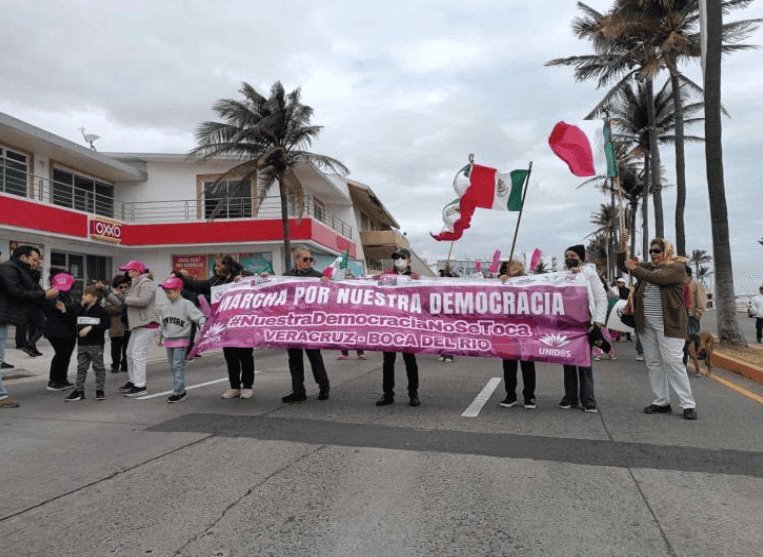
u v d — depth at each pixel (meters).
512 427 5.75
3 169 19.34
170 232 24.31
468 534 3.31
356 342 6.80
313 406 6.82
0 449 5.04
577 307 6.63
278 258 24.95
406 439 5.30
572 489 4.00
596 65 23.16
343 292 7.15
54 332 8.25
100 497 3.88
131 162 25.80
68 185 21.61
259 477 4.27
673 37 19.27
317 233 25.30
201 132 21.91
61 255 22.38
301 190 22.73
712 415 6.30
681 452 4.87
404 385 8.38
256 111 22.38
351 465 4.54
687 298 6.41
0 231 18.56
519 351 6.52
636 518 3.52
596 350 11.79
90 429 5.76
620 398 7.30
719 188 12.41
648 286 6.35
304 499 3.83
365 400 7.20
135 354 7.83
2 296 6.96
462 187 12.58
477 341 6.67
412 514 3.59
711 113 12.39
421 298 6.98
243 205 25.61
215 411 6.57
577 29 22.69
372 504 3.75
